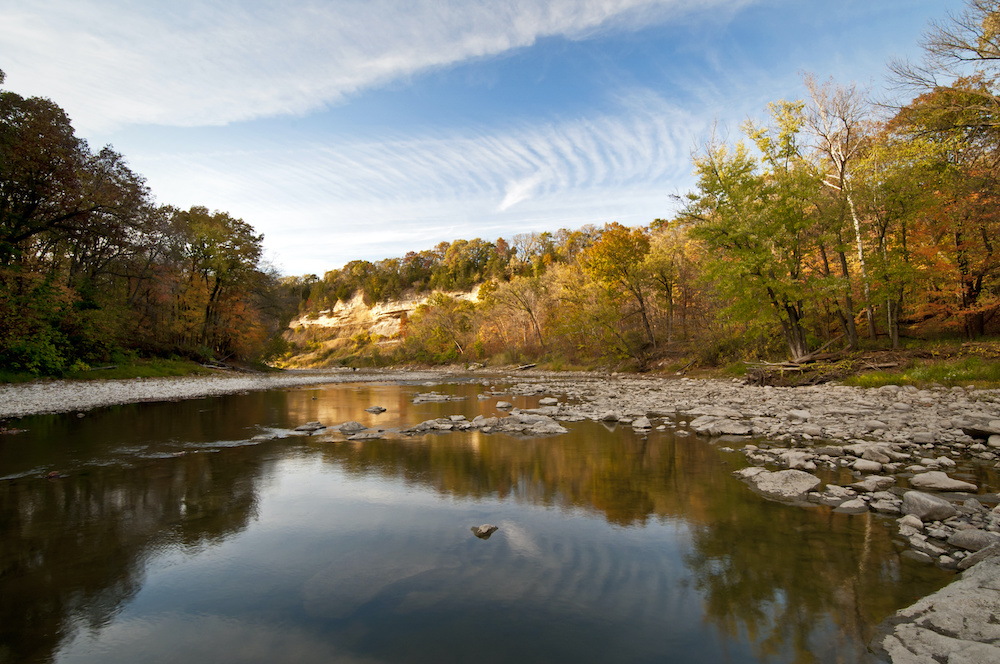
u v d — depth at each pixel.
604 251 38.75
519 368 51.97
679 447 9.61
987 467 7.38
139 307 33.88
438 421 12.85
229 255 41.59
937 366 17.98
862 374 19.62
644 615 3.62
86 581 4.23
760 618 3.54
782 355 27.28
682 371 32.81
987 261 21.55
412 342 77.69
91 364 26.41
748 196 22.77
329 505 6.29
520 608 3.75
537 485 7.13
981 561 4.02
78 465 8.40
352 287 116.25
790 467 7.69
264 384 31.44
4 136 21.34
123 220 27.80
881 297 21.73
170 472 7.95
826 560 4.47
